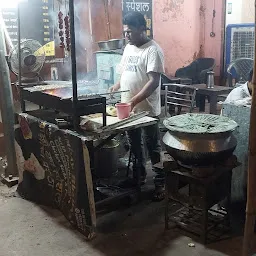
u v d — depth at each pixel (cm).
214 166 259
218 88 525
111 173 370
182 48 770
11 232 289
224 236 273
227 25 766
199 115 289
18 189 353
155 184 338
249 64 604
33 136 314
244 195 295
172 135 261
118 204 325
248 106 275
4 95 364
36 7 448
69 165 275
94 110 268
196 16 784
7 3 426
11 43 399
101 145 291
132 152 341
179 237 275
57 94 284
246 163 286
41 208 326
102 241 274
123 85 339
